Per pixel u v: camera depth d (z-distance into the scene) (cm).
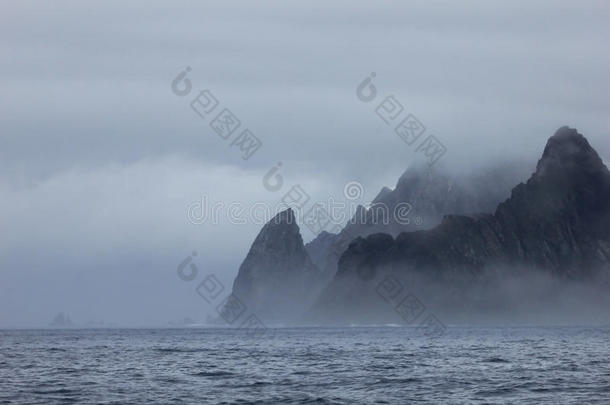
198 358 15412
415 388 9925
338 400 8900
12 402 8744
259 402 8775
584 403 8594
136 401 8856
